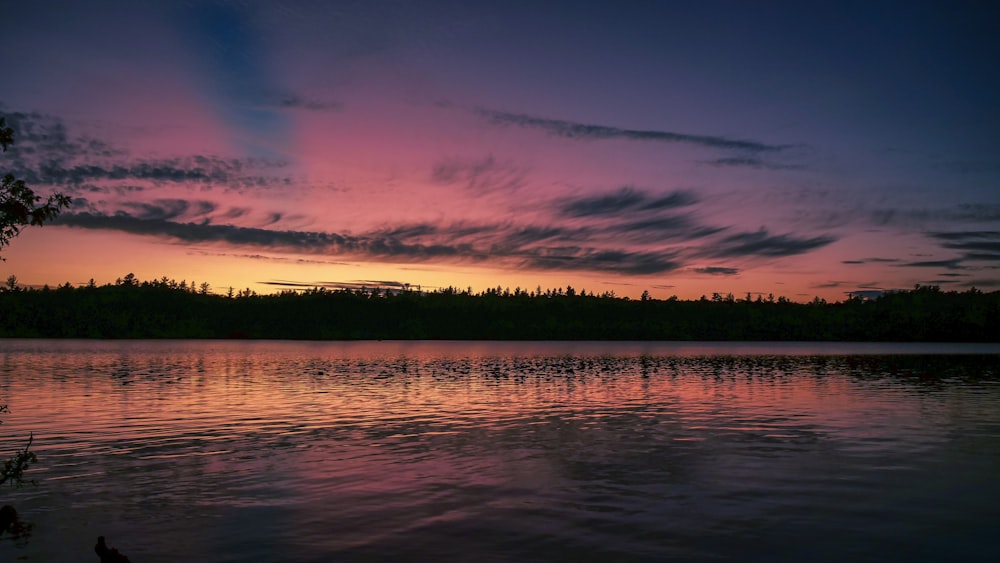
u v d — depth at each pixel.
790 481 17.52
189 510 14.78
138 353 130.00
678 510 14.74
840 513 14.48
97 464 19.88
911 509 14.77
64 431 26.53
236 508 14.94
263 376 62.41
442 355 135.88
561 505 15.13
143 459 20.64
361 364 90.94
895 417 30.78
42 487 16.94
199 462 20.17
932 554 11.99
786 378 59.94
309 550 12.17
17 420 29.88
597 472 18.66
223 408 34.94
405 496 15.98
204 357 113.00
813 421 29.47
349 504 15.27
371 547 12.34
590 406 36.12
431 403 37.88
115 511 14.73
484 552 12.05
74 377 58.41
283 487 16.92
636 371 73.00
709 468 19.20
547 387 50.25
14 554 12.02
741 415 31.86
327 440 24.38
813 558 11.77
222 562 11.59
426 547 12.31
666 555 11.90
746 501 15.48
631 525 13.65
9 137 12.30
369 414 32.41
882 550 12.18
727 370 74.88
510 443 23.69
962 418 30.25
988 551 12.13
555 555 11.90
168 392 44.44
